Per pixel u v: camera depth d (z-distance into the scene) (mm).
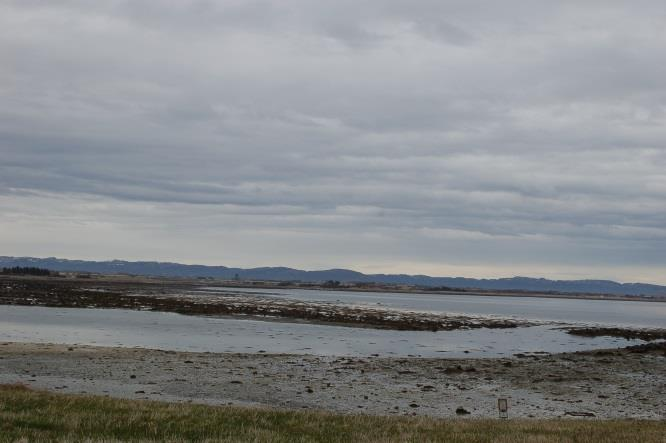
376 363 40500
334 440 14289
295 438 14164
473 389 31125
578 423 20188
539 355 50031
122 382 30078
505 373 36812
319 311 105188
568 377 35688
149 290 177750
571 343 66562
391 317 98000
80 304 99688
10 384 26391
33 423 14133
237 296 166500
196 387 29391
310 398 27625
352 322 83375
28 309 87500
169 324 71750
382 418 19438
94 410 17062
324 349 52312
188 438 13562
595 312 176750
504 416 21266
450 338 67625
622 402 28391
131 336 57188
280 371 35688
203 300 129000
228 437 13609
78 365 35031
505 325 92562
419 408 26047
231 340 56844
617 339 72812
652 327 101875
